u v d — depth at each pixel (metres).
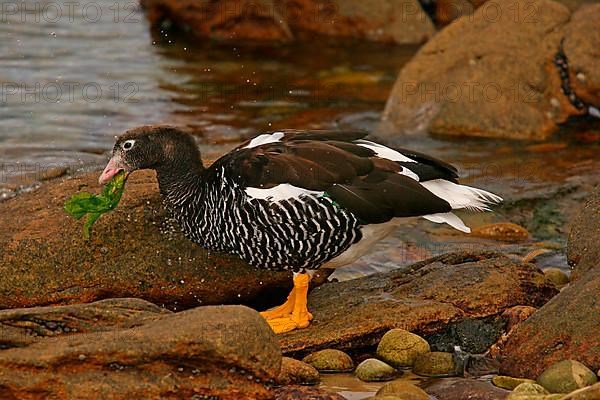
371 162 11.03
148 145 11.51
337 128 19.48
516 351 10.18
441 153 18.25
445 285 11.53
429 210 10.98
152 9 25.73
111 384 8.97
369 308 11.23
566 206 15.65
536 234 14.67
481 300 11.27
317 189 10.77
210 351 9.01
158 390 9.03
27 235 11.77
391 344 10.63
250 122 19.69
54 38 24.09
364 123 19.88
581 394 8.82
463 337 11.05
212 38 25.81
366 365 10.34
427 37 26.38
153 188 12.41
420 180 11.23
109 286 11.67
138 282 11.73
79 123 19.08
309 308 11.60
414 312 11.04
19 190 15.74
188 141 11.63
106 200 11.48
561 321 10.06
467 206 11.14
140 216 11.97
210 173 11.36
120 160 11.58
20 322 9.43
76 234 11.77
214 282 11.92
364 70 23.86
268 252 11.09
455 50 19.98
